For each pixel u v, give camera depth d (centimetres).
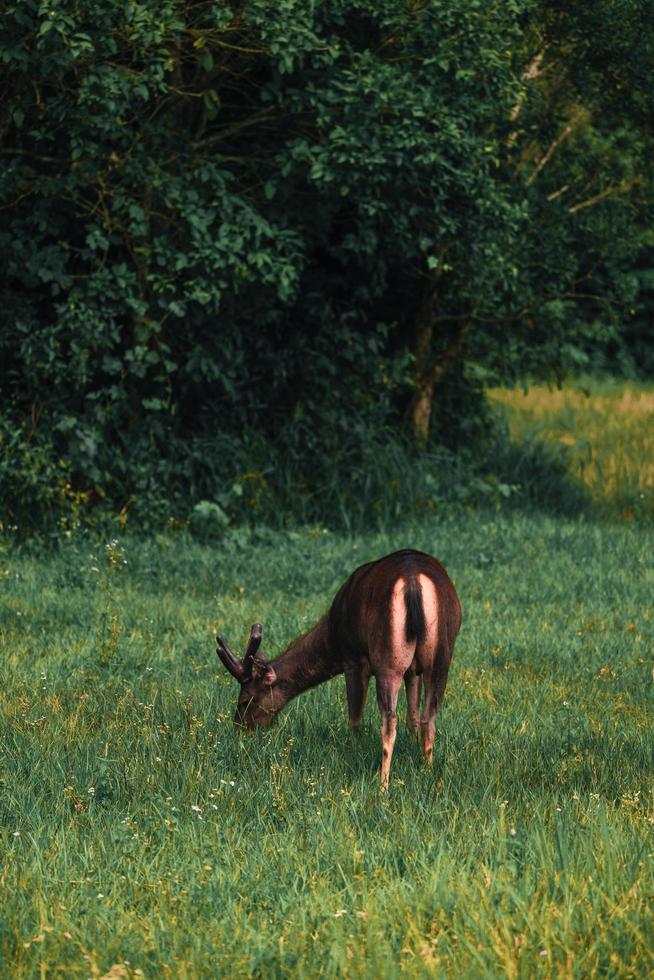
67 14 3419
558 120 4806
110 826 1789
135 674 2698
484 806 1884
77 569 3716
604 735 2317
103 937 1459
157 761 2075
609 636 3150
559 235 4831
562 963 1366
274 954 1399
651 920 1454
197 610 3344
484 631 3142
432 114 3850
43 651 2891
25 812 1852
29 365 4038
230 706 2473
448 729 2334
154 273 4131
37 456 4012
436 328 5278
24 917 1497
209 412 4572
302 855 1686
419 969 1354
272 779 2019
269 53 3666
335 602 2238
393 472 4669
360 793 1955
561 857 1627
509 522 4659
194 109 4216
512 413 7462
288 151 3975
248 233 3944
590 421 7369
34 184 3866
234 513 4359
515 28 3978
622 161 4891
